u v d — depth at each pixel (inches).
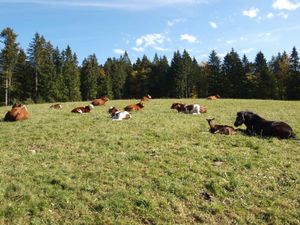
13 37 2915.8
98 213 361.7
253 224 351.3
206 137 651.5
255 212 368.8
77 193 401.4
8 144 623.2
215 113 1057.5
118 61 4534.9
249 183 427.8
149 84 4097.0
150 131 711.7
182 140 629.6
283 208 376.8
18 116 895.7
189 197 393.7
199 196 399.5
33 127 786.8
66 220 350.3
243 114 687.1
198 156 525.0
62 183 422.6
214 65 3745.1
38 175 448.1
